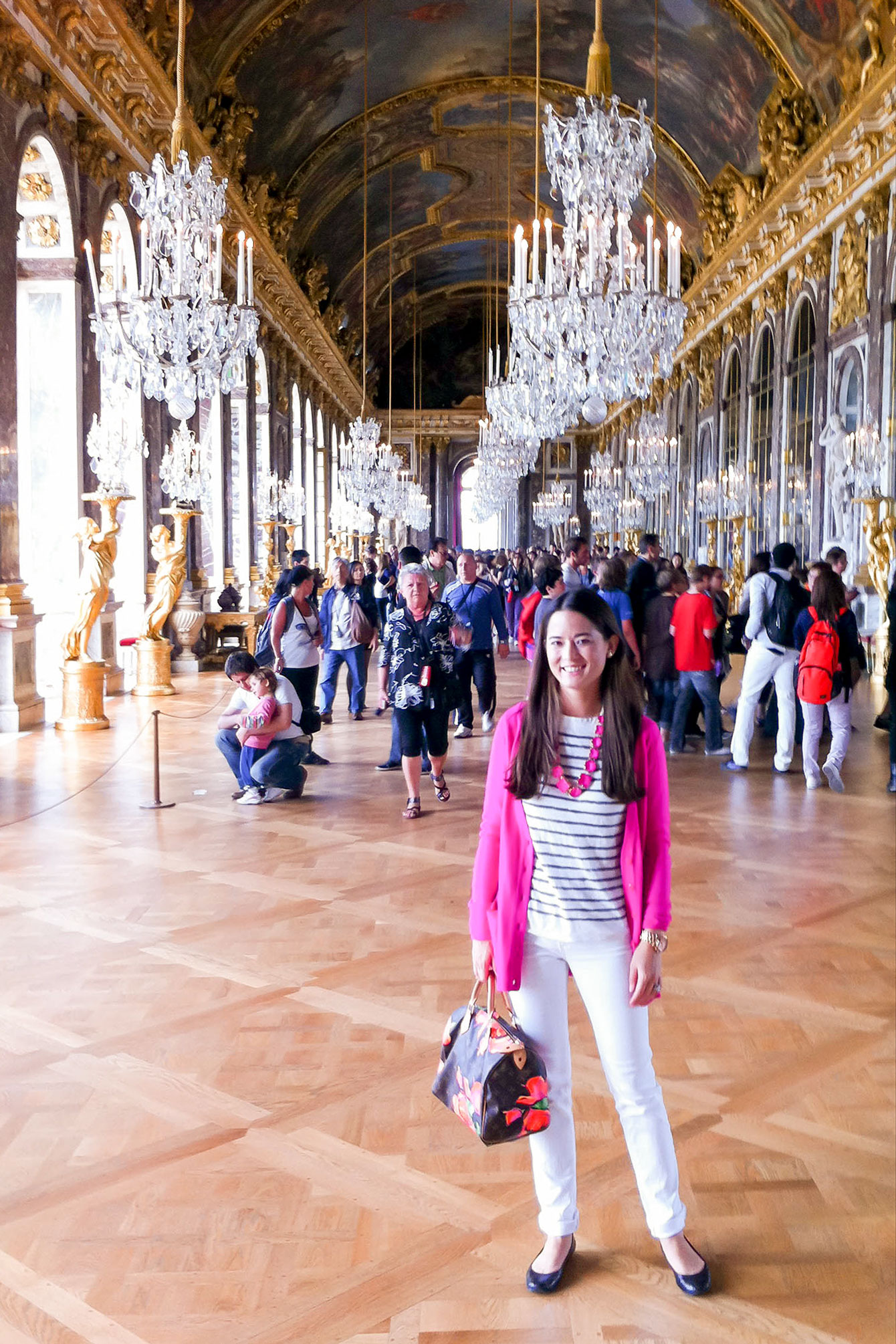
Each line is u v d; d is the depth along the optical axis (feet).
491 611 40.63
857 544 59.98
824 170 64.23
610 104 30.71
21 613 39.73
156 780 28.86
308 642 33.91
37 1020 15.34
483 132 100.68
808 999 16.06
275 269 84.38
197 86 61.82
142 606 54.75
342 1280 9.87
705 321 98.02
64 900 20.72
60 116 42.75
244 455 80.94
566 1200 9.84
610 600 35.45
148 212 31.99
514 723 9.74
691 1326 9.36
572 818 9.52
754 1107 12.94
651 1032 14.96
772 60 66.23
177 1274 9.92
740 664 68.74
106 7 42.11
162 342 33.14
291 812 28.09
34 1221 10.69
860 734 40.65
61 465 45.11
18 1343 9.05
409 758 27.40
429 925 19.33
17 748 36.17
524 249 32.40
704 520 93.66
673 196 98.17
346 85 80.94
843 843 24.97
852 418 63.05
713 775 32.94
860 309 60.75
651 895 9.55
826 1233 10.59
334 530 114.21
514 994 9.86
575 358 32.60
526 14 75.25
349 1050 14.38
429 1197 11.15
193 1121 12.59
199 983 16.66
